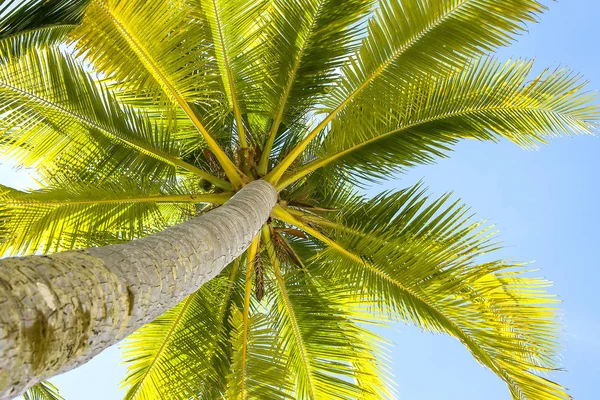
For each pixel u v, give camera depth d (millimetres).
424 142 5648
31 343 1635
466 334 4727
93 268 2180
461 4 4809
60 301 1829
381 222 5688
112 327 2127
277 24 5656
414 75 5195
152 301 2508
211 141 5590
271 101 5965
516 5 4645
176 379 5535
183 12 4547
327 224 5926
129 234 5551
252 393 5594
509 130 5520
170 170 6055
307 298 6363
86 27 4234
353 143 5691
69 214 5180
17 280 1722
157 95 4871
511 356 4422
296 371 6098
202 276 3180
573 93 5199
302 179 6707
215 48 5305
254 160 6152
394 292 5090
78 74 5203
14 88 4910
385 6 5070
